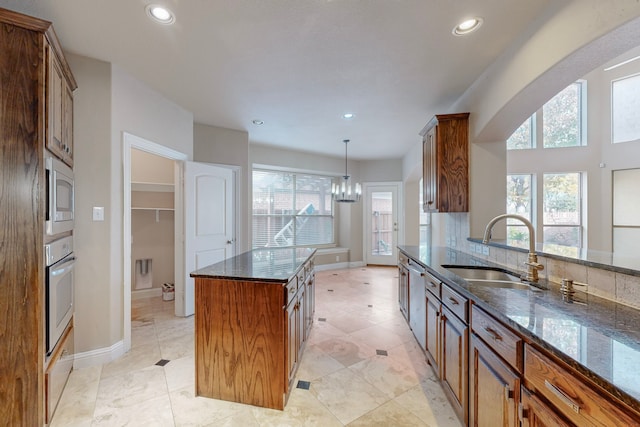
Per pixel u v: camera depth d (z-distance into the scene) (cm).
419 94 309
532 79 192
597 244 552
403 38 210
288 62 244
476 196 291
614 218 539
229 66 250
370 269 649
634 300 124
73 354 224
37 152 154
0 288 146
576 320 111
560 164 568
